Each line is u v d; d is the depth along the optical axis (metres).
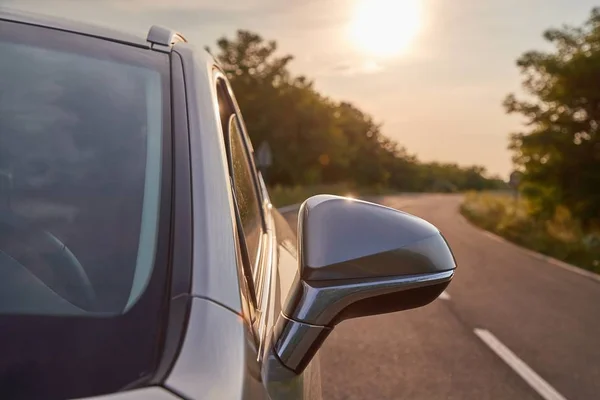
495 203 53.03
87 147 1.72
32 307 1.36
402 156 150.25
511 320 8.37
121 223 1.56
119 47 2.03
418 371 5.89
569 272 14.60
